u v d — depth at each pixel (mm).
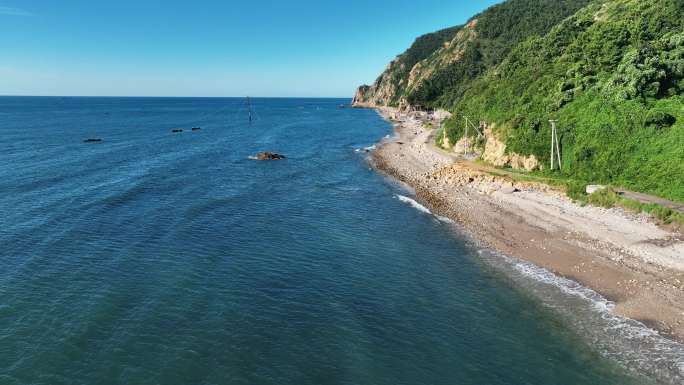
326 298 26250
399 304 25766
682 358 19891
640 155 43031
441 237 37188
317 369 19656
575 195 42000
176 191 49844
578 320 23516
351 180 60000
